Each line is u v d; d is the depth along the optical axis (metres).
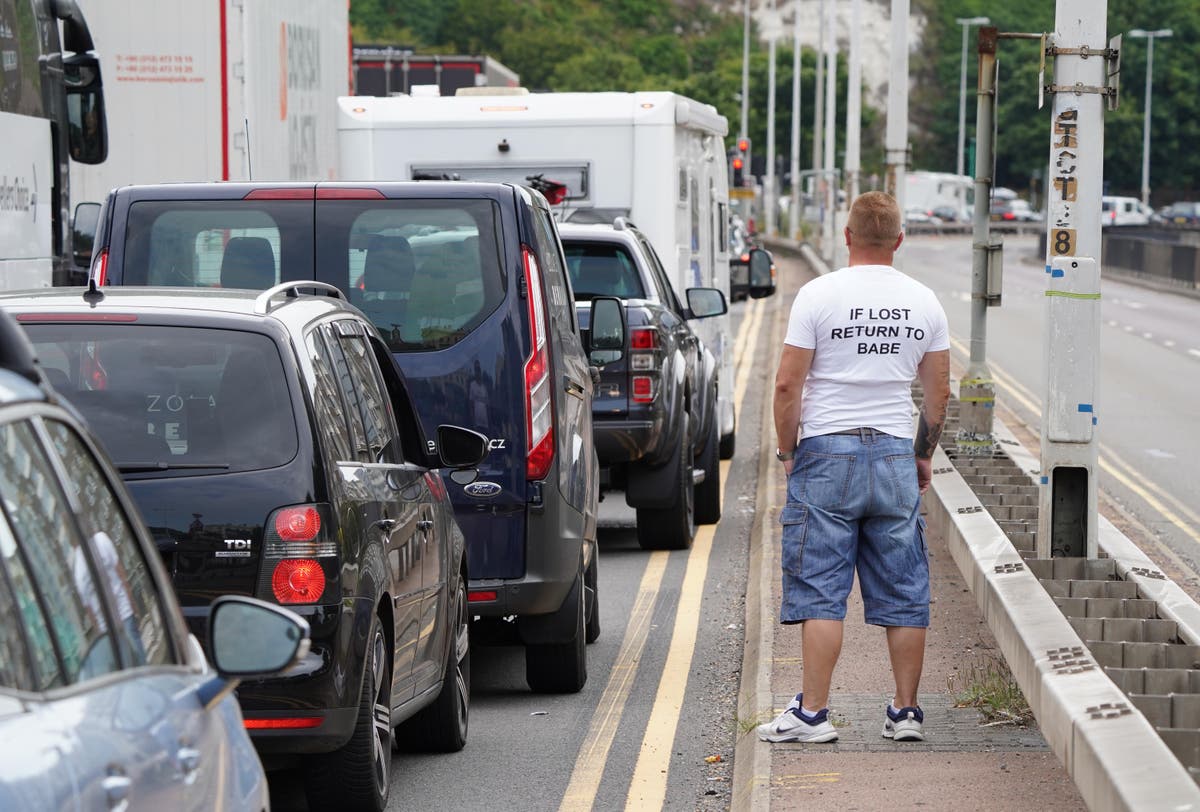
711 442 40.38
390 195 22.94
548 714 23.55
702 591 32.47
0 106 34.78
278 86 50.22
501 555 22.58
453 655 20.97
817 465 19.16
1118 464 50.38
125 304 17.05
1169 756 14.20
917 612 19.66
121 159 46.94
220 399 16.50
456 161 45.00
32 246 36.38
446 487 22.53
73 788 7.73
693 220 48.59
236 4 46.50
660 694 24.70
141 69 46.69
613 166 44.53
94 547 9.27
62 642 8.45
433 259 22.88
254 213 23.20
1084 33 27.11
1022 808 17.23
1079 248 27.31
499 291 22.77
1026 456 41.53
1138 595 23.08
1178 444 55.09
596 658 27.08
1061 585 23.31
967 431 39.06
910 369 19.17
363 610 16.58
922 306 19.14
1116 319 113.94
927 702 21.80
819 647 19.55
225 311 16.94
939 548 33.12
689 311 40.25
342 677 16.17
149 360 16.62
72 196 46.94
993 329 104.06
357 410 18.27
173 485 16.11
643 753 21.50
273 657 10.05
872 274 19.19
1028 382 74.38
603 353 33.25
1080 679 16.89
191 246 23.30
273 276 23.14
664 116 44.28
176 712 9.48
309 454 16.36
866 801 17.52
